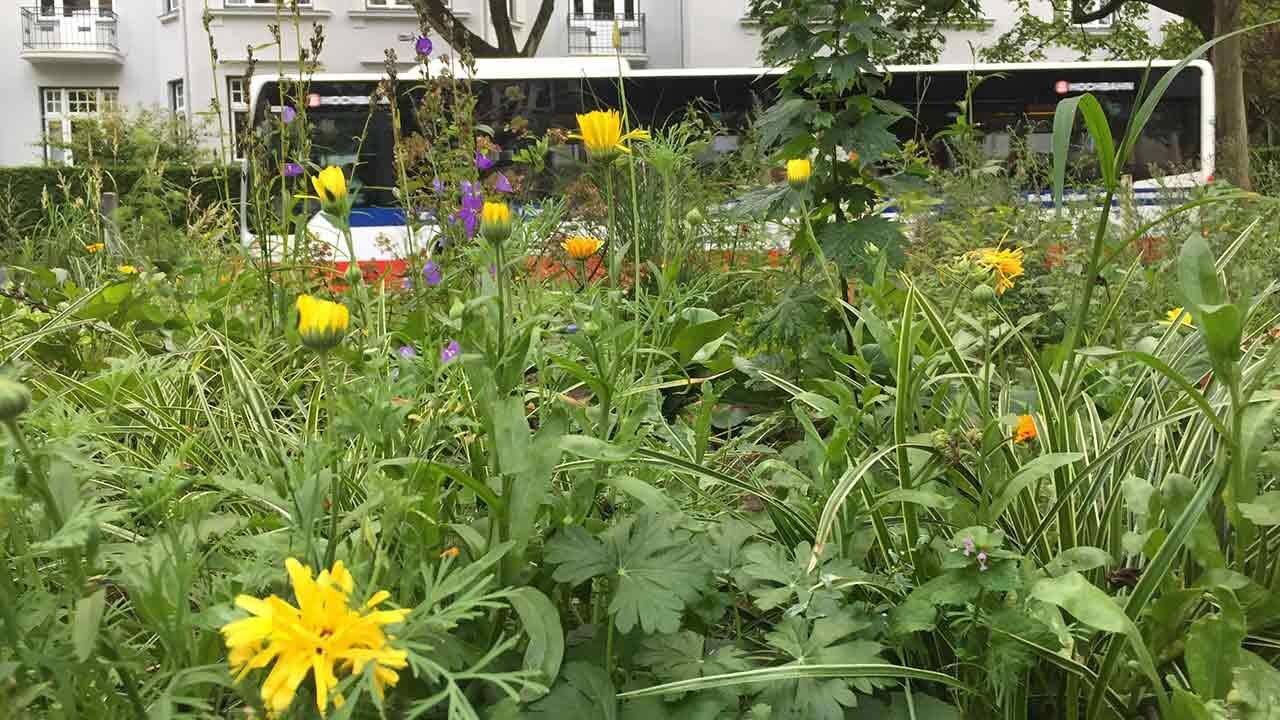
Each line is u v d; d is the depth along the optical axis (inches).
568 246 108.6
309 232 131.5
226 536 54.1
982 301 73.4
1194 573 62.5
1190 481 58.6
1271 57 690.8
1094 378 94.2
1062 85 471.2
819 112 126.7
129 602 53.8
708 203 185.2
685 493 73.0
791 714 51.6
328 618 37.5
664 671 53.5
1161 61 475.8
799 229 130.0
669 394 110.5
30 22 1089.4
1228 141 394.6
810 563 52.9
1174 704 49.0
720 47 952.9
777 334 113.8
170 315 114.6
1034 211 187.5
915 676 53.9
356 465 56.2
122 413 81.5
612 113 73.0
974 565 52.6
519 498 51.3
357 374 77.5
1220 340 52.0
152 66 1102.4
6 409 39.4
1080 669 55.3
